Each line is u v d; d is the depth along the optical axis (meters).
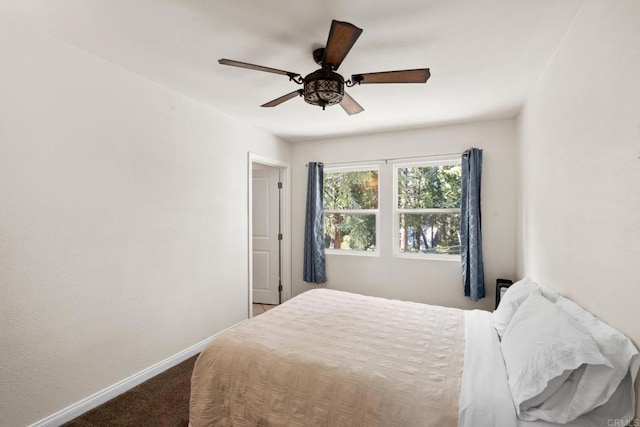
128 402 2.22
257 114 3.41
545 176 2.31
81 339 2.09
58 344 1.97
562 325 1.43
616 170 1.30
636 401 1.18
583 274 1.64
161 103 2.66
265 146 4.07
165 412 2.11
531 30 1.83
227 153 3.42
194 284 3.01
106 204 2.24
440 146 3.82
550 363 1.26
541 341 1.39
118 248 2.32
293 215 4.71
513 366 1.46
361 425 1.38
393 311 2.46
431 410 1.30
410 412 1.32
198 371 1.81
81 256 2.09
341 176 4.48
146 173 2.53
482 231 3.63
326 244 4.59
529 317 1.70
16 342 1.78
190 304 2.96
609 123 1.36
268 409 1.58
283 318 2.29
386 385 1.43
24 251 1.81
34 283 1.86
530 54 2.11
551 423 1.21
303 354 1.71
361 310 2.48
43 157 1.89
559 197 2.00
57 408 1.96
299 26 1.81
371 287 4.20
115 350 2.30
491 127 3.59
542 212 2.39
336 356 1.69
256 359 1.70
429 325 2.17
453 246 3.88
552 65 2.14
